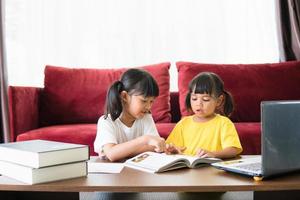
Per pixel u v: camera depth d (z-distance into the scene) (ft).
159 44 8.79
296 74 7.53
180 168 3.29
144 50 8.81
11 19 8.64
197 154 3.94
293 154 2.91
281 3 8.36
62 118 7.45
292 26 8.25
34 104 7.26
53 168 2.80
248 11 8.77
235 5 8.78
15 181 2.82
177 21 8.77
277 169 2.82
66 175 2.87
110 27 8.79
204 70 7.41
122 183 2.71
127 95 4.19
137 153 3.84
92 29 8.79
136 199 3.77
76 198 3.66
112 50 8.83
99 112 7.40
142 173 3.07
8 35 8.61
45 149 2.85
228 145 4.35
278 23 8.39
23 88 6.91
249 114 7.27
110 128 4.33
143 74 4.21
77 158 2.92
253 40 8.80
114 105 4.28
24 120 6.75
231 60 8.82
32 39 8.70
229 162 3.32
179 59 8.79
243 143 5.87
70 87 7.52
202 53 8.82
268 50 8.78
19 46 8.70
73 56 8.79
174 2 8.77
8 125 7.92
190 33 8.78
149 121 4.84
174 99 7.93
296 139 2.92
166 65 7.61
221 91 4.89
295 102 2.92
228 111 5.21
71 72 7.68
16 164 2.89
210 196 3.90
